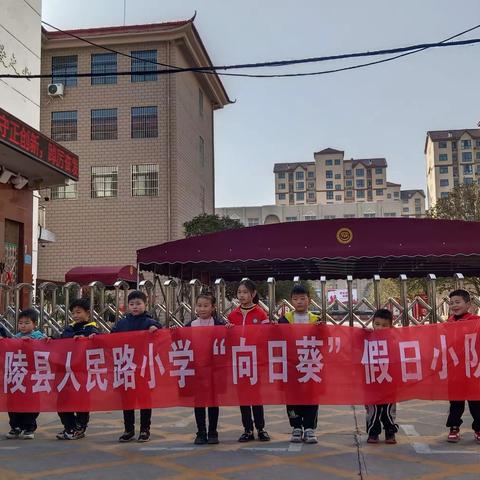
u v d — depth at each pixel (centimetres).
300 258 1097
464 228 1070
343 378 581
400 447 560
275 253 1104
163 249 1132
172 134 2714
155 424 691
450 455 528
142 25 2730
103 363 610
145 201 2695
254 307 625
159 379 598
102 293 989
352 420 696
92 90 2769
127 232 2686
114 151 2733
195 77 3102
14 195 1345
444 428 644
